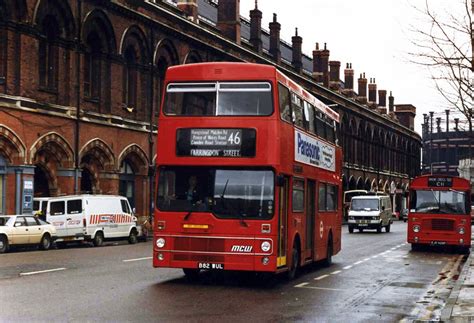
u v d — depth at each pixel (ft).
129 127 120.98
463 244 93.61
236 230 47.93
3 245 82.23
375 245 106.93
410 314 40.16
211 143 48.75
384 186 285.23
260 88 48.93
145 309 38.06
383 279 58.95
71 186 105.09
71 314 35.63
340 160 75.92
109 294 43.52
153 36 127.95
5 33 93.09
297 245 55.98
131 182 126.41
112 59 116.16
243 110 48.70
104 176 115.44
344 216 219.61
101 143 113.29
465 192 94.84
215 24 173.47
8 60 93.30
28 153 95.96
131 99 124.77
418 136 342.85
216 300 42.73
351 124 248.73
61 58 104.47
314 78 225.97
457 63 42.42
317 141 63.00
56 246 95.86
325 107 68.13
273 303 42.42
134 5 121.19
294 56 210.18
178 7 146.61
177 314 36.81
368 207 151.23
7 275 53.47
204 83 49.57
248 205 48.03
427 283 56.90
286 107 51.47
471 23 42.32
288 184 52.16
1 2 92.63
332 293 48.34
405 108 338.34
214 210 48.34
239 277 56.03
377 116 275.59
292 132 52.80
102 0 111.65
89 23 110.22
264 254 47.55
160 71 134.21
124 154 120.26
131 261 68.13
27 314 35.42
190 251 48.55
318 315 38.40
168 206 49.24
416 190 96.37
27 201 95.14
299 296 46.11
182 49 138.62
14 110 93.20
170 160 49.37
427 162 374.63
